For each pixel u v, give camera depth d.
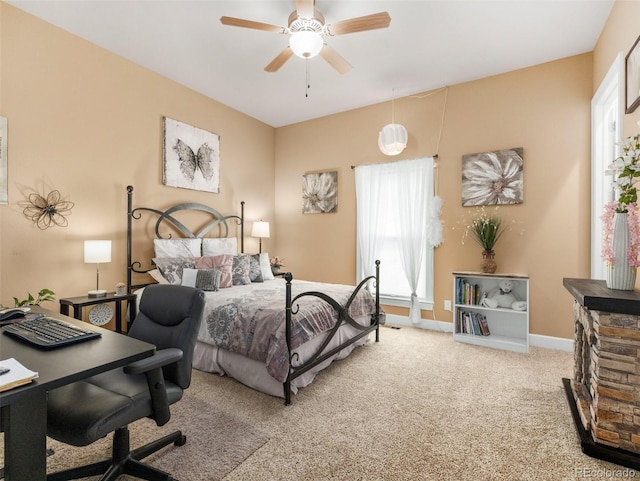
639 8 2.01
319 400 2.21
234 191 4.52
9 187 2.49
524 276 3.19
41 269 2.67
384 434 1.82
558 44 2.98
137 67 3.35
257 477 1.49
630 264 1.77
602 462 1.59
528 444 1.73
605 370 1.63
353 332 3.09
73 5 2.49
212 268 3.35
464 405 2.14
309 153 4.89
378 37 2.87
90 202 2.98
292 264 5.06
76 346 1.23
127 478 1.46
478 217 3.63
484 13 2.55
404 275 4.14
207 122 4.11
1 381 0.88
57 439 1.16
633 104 2.02
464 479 1.48
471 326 3.51
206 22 2.70
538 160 3.33
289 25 2.33
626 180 1.73
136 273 3.35
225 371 2.55
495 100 3.54
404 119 4.11
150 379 1.29
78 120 2.89
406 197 4.04
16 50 2.51
